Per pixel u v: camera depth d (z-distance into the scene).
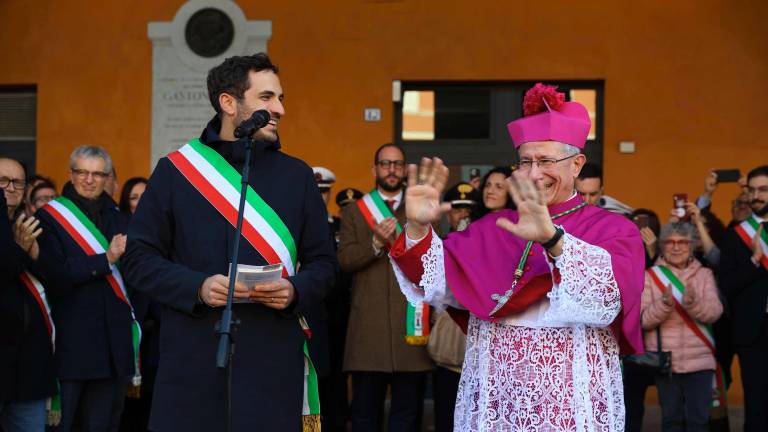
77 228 9.57
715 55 14.94
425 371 10.11
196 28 15.75
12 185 9.10
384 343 10.05
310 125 15.45
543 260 5.51
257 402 5.70
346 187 15.38
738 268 10.38
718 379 10.49
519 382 5.56
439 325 9.92
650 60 15.03
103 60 15.91
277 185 5.96
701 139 14.93
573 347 5.52
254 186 5.90
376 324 10.10
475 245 5.78
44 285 8.82
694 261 10.64
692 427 10.34
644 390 10.59
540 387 5.52
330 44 15.48
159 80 15.84
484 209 10.31
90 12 15.95
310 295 5.82
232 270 5.39
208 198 5.84
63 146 15.91
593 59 15.10
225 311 5.30
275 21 15.58
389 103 15.38
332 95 15.46
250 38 15.61
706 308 10.22
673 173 14.95
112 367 9.49
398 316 10.10
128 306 9.69
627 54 15.06
